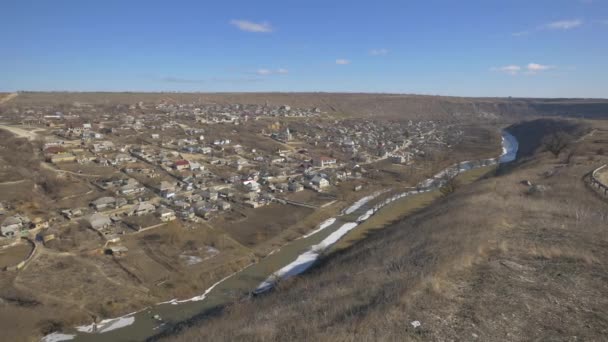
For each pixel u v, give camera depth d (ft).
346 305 46.65
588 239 60.95
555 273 48.60
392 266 63.52
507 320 37.99
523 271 49.60
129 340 92.27
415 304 41.73
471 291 44.27
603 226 68.18
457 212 99.66
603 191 107.45
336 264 105.70
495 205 95.86
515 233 66.03
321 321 43.62
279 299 76.48
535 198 105.91
